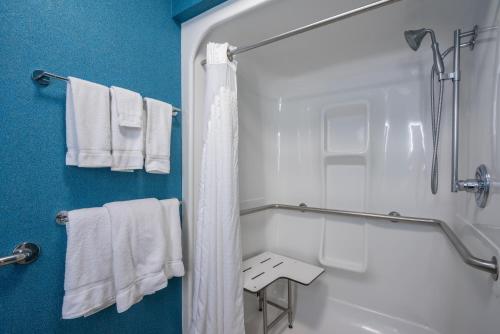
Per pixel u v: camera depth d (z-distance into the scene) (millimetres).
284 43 1335
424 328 1344
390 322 1431
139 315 1065
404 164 1414
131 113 925
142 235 950
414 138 1390
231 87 1106
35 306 772
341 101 1634
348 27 1183
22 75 733
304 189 1809
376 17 1103
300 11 1055
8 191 716
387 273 1455
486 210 788
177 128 1217
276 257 1653
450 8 1018
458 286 1158
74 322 863
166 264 1046
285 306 1718
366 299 1514
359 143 1574
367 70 1535
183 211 1230
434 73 1195
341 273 1596
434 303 1318
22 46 731
